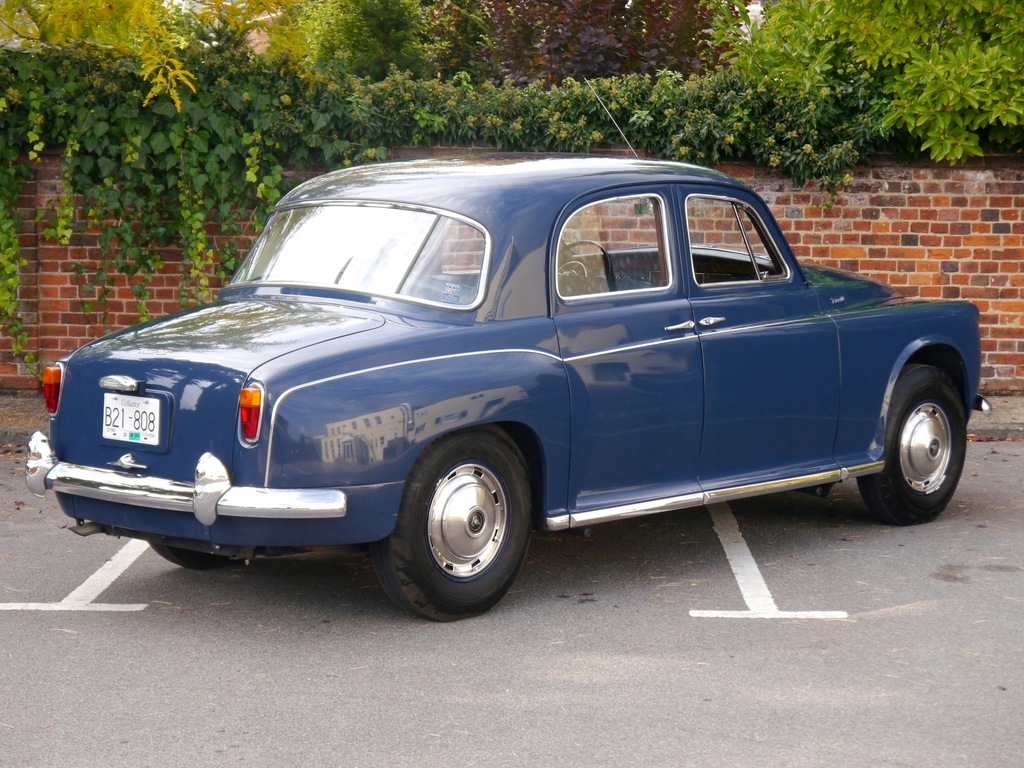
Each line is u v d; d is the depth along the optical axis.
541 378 5.68
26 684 4.92
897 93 10.48
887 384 7.11
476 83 14.45
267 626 5.63
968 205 10.76
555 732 4.42
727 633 5.48
